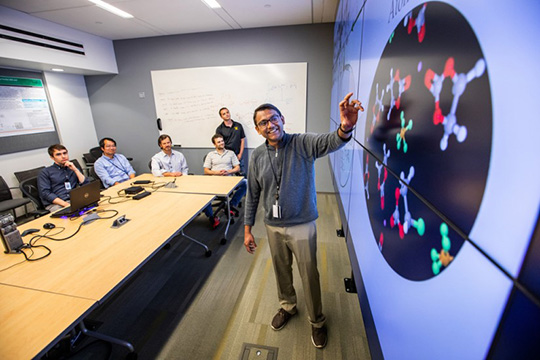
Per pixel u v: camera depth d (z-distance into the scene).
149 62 4.05
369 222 0.94
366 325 0.98
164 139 3.18
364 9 1.10
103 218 1.83
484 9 0.28
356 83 1.31
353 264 1.31
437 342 0.41
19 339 0.87
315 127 3.84
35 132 3.63
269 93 3.82
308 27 3.49
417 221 0.50
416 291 0.50
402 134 0.59
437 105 0.41
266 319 1.65
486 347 0.30
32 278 1.17
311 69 3.63
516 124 0.24
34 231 1.62
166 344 1.51
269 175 1.26
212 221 2.87
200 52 3.85
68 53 3.35
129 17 3.05
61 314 0.97
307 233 1.27
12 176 3.39
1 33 2.67
